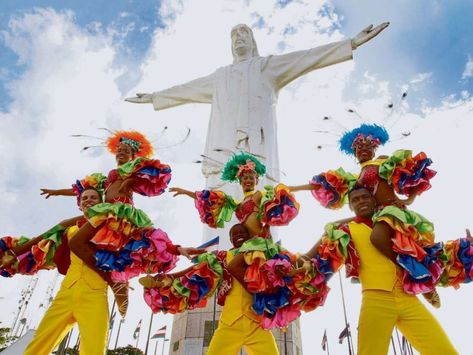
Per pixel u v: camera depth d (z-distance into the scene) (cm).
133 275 590
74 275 561
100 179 685
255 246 594
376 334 506
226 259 641
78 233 567
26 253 649
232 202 749
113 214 560
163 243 589
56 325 536
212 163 1590
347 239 565
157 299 607
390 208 559
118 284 582
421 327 499
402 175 609
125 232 562
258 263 580
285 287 570
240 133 1627
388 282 527
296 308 585
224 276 629
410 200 619
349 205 630
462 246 590
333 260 566
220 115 1744
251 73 1838
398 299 519
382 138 711
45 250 612
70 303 543
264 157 1603
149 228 593
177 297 605
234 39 2056
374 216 570
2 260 639
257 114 1709
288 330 1159
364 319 518
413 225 539
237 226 665
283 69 1862
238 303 595
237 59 2011
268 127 1719
